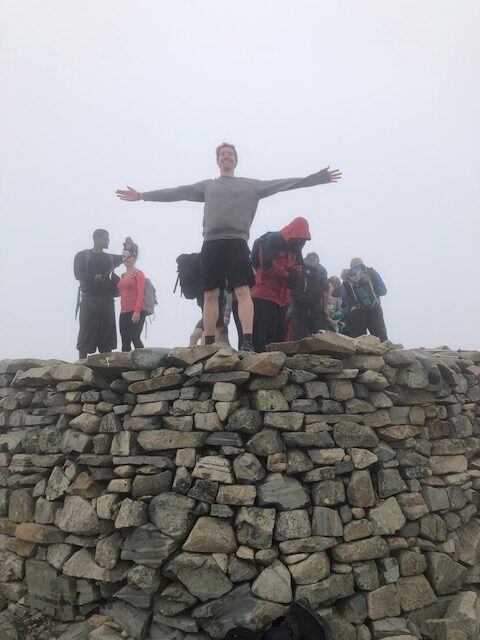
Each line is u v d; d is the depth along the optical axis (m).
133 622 3.51
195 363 3.82
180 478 3.61
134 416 3.87
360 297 6.02
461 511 4.17
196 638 3.36
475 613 3.54
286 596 3.34
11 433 4.52
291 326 5.68
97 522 3.76
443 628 3.43
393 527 3.69
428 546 3.83
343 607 3.50
